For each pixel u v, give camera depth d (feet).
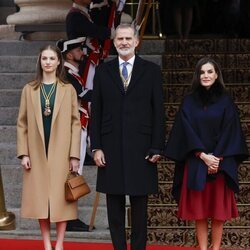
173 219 73.51
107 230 75.15
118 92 60.80
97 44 75.00
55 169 63.00
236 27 112.98
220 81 62.34
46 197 63.00
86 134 73.31
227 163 60.95
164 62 97.40
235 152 60.95
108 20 76.48
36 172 63.16
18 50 100.42
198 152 60.80
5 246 70.74
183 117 61.87
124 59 61.41
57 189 62.90
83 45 74.33
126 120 60.54
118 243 61.36
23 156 63.52
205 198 61.67
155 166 61.26
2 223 75.61
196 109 61.93
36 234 75.31
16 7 116.16
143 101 60.80
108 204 61.77
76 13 74.13
